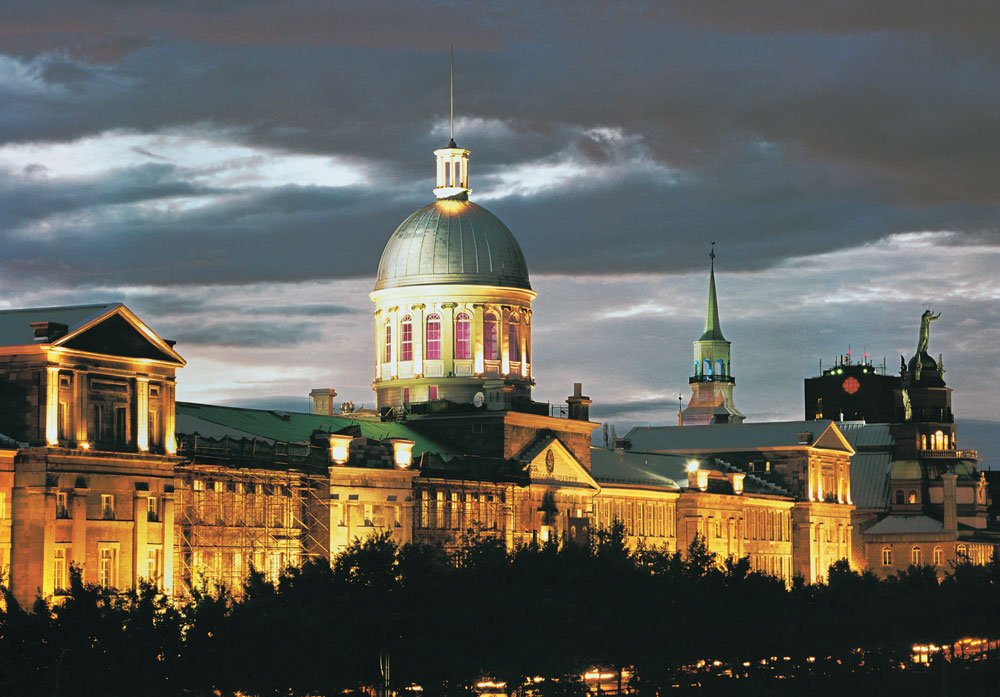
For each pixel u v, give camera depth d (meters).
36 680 119.81
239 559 164.12
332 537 172.75
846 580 189.38
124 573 150.00
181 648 125.19
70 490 145.25
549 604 145.25
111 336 151.00
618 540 171.62
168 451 156.00
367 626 133.75
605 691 156.62
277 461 168.88
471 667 137.25
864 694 168.75
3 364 146.25
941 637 190.12
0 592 136.38
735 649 160.00
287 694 127.69
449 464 191.75
